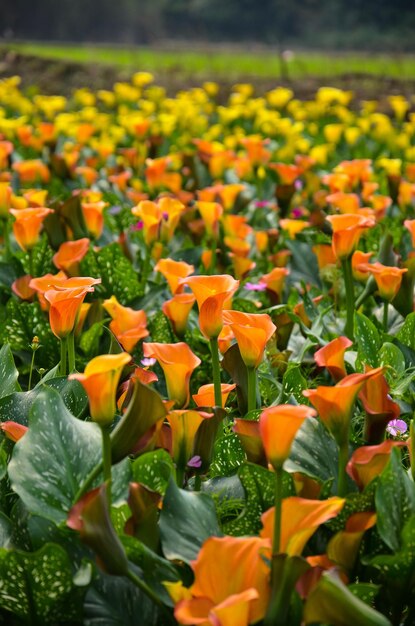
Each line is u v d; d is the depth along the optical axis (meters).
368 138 14.06
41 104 14.49
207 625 1.95
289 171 7.37
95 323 4.36
